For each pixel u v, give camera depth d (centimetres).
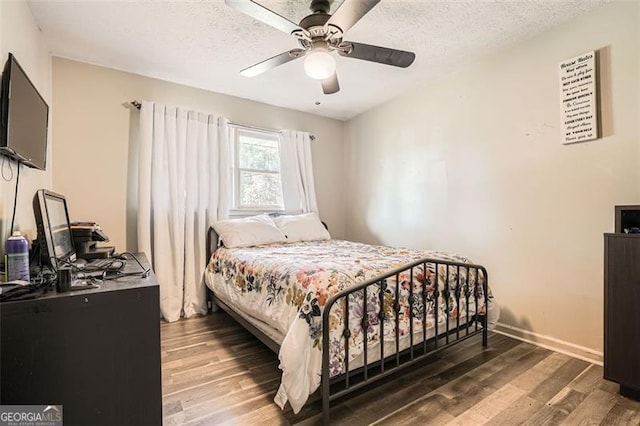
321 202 417
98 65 274
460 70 286
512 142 249
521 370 192
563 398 162
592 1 195
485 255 268
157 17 206
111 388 102
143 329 107
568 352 215
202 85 318
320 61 180
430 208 316
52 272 123
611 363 169
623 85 192
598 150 203
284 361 141
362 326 156
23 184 171
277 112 380
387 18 209
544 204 230
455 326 206
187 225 302
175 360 207
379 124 379
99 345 100
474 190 276
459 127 288
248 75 227
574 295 214
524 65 240
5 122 126
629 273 163
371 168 392
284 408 154
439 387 172
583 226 210
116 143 282
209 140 321
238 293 232
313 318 146
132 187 289
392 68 283
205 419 146
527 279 239
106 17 205
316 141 412
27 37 189
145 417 106
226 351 221
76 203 265
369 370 179
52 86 255
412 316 174
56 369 95
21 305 91
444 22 215
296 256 224
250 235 299
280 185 379
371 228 393
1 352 89
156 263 283
